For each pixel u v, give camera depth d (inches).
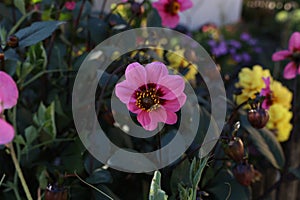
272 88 46.1
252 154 46.0
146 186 38.3
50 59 41.0
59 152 38.9
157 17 41.6
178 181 35.0
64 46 42.7
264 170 47.1
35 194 38.2
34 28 35.2
